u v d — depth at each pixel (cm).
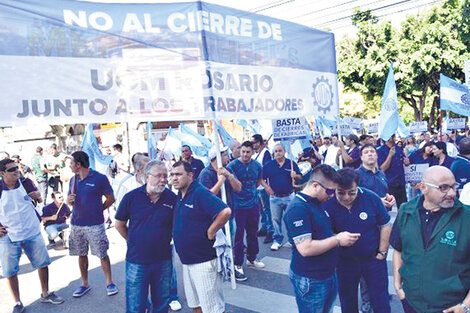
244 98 473
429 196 251
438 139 1295
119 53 388
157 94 406
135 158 496
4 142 1970
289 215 293
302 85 548
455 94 817
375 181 457
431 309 249
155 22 405
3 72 336
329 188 295
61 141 2128
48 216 747
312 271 292
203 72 429
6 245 454
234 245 527
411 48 2047
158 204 361
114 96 385
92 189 487
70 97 364
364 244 328
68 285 553
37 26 349
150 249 355
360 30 2094
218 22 445
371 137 768
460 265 244
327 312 306
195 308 365
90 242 496
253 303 457
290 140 657
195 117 428
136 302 357
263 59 496
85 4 372
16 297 468
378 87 2142
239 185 489
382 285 333
